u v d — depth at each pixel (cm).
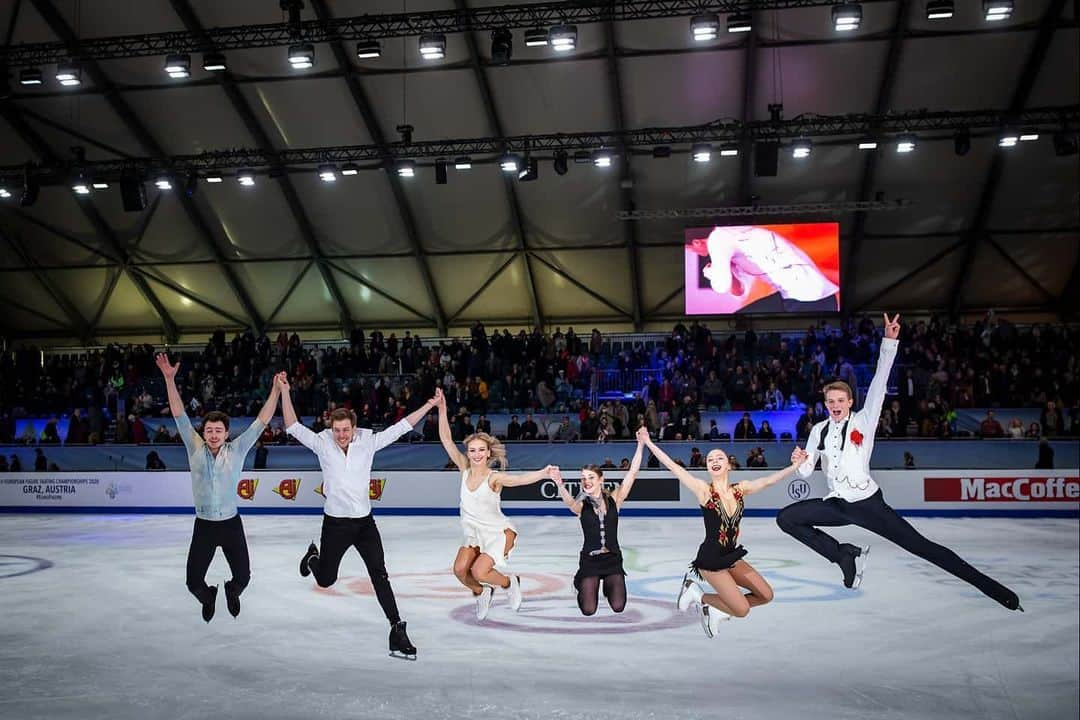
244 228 3022
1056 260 2920
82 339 3438
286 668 761
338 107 2612
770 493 2277
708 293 2858
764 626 928
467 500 914
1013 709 654
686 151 2634
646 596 1116
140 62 2500
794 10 2273
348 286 3206
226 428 817
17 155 2783
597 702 663
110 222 3027
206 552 809
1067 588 1177
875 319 3131
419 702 661
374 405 2720
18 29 2412
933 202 2770
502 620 966
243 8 2344
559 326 3272
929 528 1972
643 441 838
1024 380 2644
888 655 806
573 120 2623
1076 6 2073
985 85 2439
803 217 2861
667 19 2331
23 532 1948
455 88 2552
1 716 628
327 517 801
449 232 2995
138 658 796
